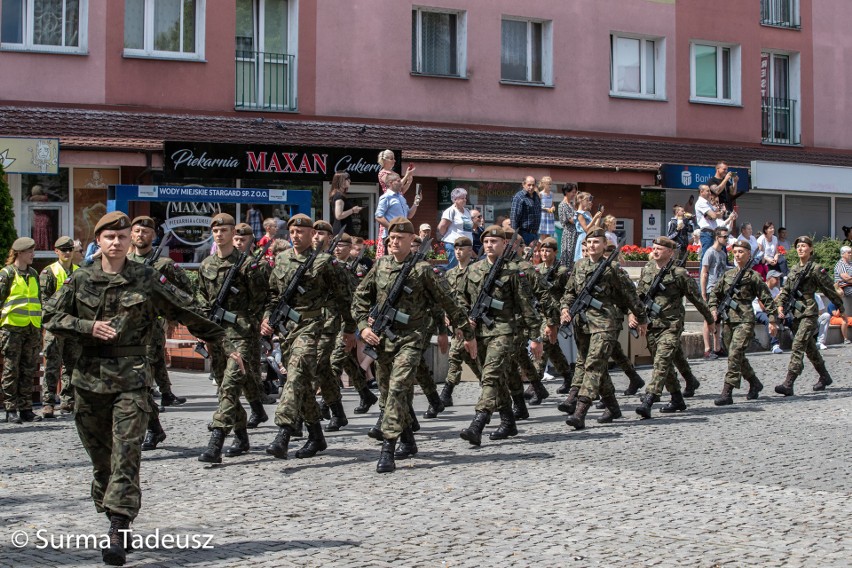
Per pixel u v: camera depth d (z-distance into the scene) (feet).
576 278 46.73
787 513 30.17
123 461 24.91
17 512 30.07
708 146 110.01
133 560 25.14
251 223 81.87
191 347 65.36
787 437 42.93
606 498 31.89
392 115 93.09
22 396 47.57
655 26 107.45
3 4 79.97
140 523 28.76
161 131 81.46
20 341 47.14
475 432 40.34
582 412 44.86
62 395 48.75
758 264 84.38
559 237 75.46
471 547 26.35
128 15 83.97
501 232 42.55
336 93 90.79
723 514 29.99
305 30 89.35
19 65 79.92
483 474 35.40
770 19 116.47
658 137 107.86
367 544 26.58
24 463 37.37
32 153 73.10
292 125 87.15
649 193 102.73
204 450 39.81
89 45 81.92
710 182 91.71
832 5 119.75
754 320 53.21
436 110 95.30
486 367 41.29
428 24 96.12
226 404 37.47
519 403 47.47
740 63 113.19
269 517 29.48
